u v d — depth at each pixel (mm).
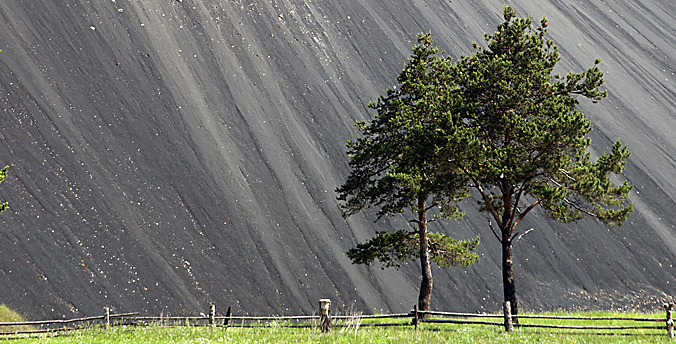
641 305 48344
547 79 19953
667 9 133000
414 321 14781
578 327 13727
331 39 98125
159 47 80938
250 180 61750
